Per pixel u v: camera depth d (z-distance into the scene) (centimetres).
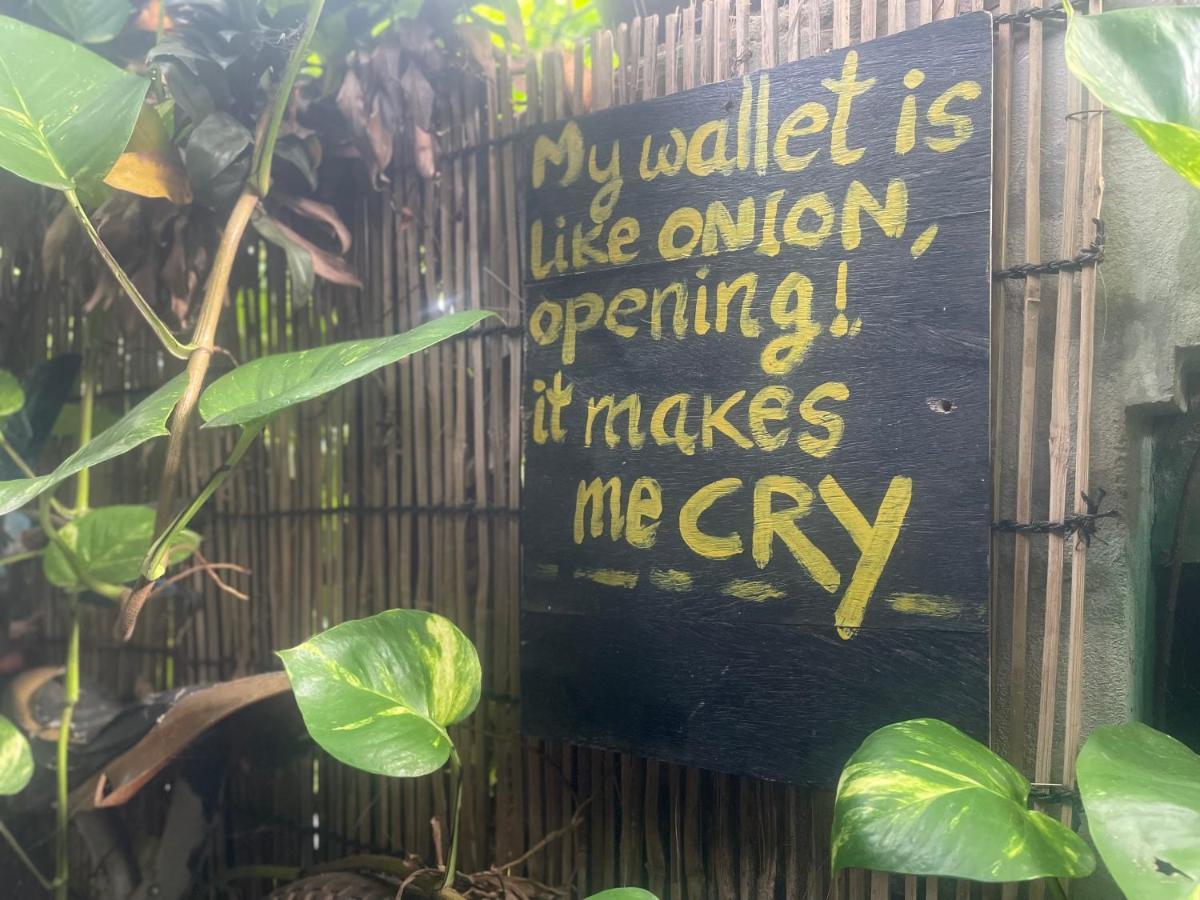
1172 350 90
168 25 133
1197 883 62
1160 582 104
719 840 112
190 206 135
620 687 111
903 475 94
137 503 172
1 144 89
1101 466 94
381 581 142
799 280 101
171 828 141
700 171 108
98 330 162
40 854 158
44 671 143
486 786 132
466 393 134
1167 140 71
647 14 134
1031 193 94
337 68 134
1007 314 97
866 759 79
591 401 115
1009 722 96
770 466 102
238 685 119
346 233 138
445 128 137
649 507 110
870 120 97
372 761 85
